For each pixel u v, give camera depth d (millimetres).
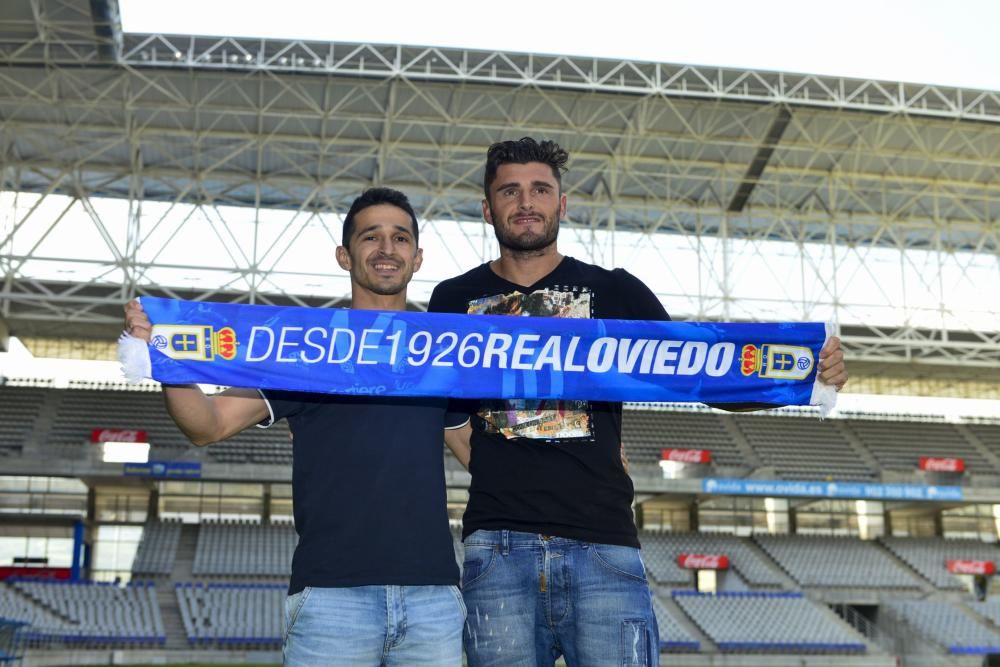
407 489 4359
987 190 35438
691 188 35312
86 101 28859
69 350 39781
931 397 45469
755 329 4930
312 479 4383
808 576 38656
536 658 4574
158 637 30625
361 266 4820
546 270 5102
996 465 41219
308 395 4578
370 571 4180
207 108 29797
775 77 30469
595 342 4828
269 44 28609
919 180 34594
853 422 43406
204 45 28344
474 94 30391
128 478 35594
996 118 30984
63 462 34094
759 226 36812
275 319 4633
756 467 39594
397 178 34406
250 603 33438
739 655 33375
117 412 37562
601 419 4730
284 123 31641
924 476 40156
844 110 30844
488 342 4754
